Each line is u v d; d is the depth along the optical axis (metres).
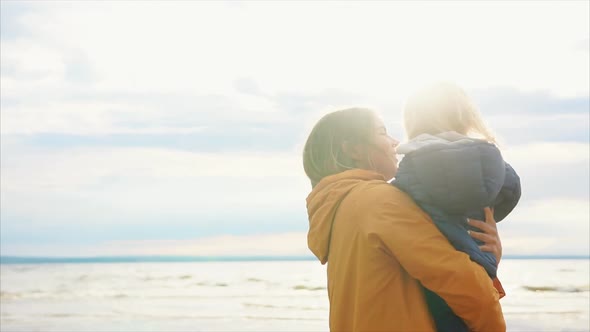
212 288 32.62
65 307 19.91
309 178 2.22
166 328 12.39
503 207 1.96
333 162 2.13
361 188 1.97
